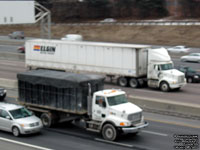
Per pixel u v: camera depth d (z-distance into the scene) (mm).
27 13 46281
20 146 24156
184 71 53594
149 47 49312
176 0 148625
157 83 47406
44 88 29062
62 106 28016
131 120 25000
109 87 49219
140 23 123875
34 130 26562
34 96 29906
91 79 27312
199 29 106750
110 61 50500
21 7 45500
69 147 23953
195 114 31719
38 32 129750
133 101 35938
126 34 118875
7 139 25938
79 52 54000
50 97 28734
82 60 53781
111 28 127062
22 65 69250
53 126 29906
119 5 159625
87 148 23703
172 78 46219
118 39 117000
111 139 25391
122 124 24703
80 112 26953
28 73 30469
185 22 113375
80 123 30953
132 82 49125
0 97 39625
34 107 30344
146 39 110938
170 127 29078
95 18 164625
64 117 28969
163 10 148125
